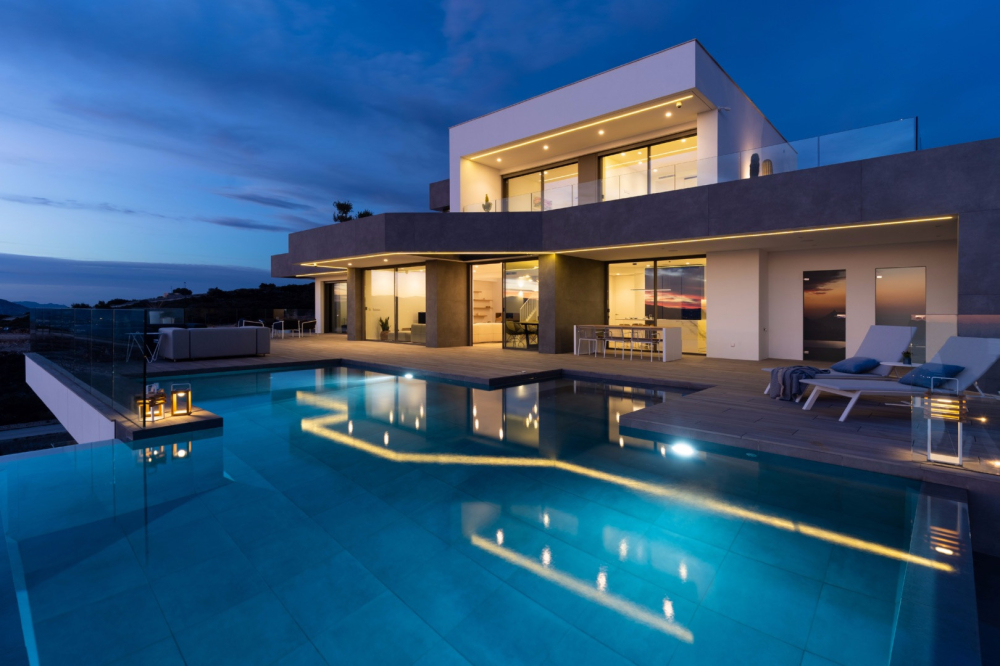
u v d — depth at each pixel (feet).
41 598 8.18
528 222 41.73
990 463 12.26
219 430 18.92
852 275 36.11
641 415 19.42
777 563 9.19
